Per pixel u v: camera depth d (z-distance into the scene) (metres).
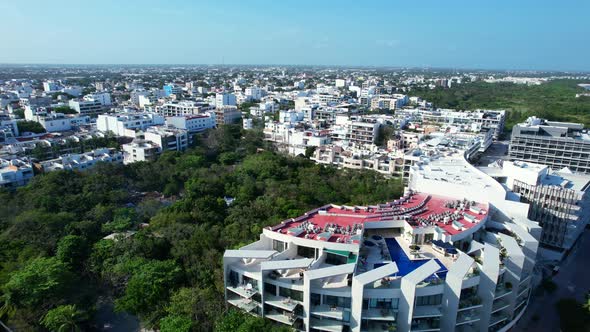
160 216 127.38
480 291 77.19
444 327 75.06
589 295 93.94
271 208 129.12
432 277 75.62
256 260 84.75
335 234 86.12
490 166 161.88
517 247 83.62
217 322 73.62
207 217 123.94
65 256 99.56
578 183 134.25
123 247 101.69
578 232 132.62
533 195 126.06
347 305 75.00
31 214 119.00
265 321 74.62
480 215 99.25
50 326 76.31
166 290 86.00
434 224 92.50
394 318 72.62
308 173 172.12
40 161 194.88
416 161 165.12
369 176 172.12
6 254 101.56
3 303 84.31
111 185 159.75
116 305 84.38
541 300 102.19
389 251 87.06
